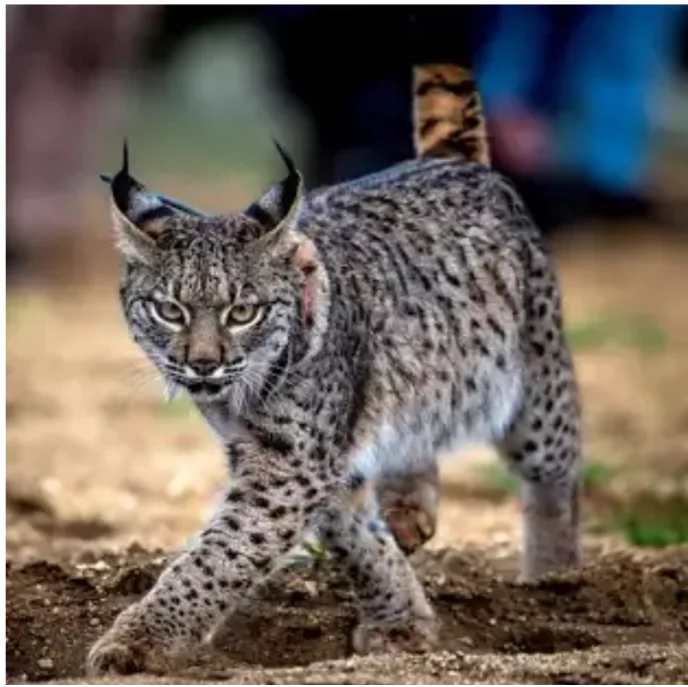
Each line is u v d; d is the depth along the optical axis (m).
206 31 59.78
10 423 33.03
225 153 67.62
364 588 20.48
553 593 21.67
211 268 19.14
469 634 20.83
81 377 37.12
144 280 19.39
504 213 22.69
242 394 19.55
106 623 20.14
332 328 20.00
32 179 52.03
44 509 27.08
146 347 19.59
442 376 21.56
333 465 20.03
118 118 60.31
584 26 47.22
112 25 51.62
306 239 19.84
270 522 19.62
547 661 18.47
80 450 31.14
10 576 21.31
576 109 49.06
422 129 23.73
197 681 17.84
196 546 19.44
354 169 47.06
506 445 23.19
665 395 36.91
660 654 18.80
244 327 19.25
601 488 28.39
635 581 21.72
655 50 49.44
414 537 21.78
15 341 41.03
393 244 21.39
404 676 17.81
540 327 22.84
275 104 57.88
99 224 54.22
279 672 18.02
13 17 50.16
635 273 52.72
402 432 21.28
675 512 27.22
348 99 46.59
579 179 51.62
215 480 29.19
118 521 26.62
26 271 51.53
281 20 46.47
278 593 21.22
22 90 51.22
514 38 46.66
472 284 21.98
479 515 27.66
